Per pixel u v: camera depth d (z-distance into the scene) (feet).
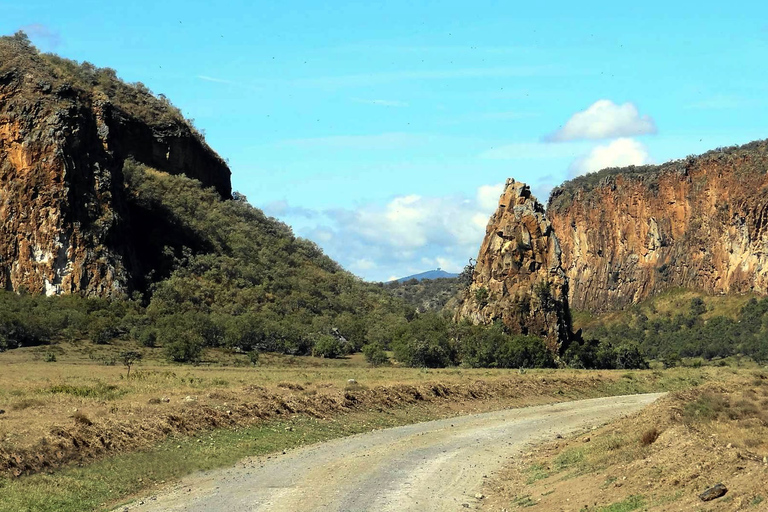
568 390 268.00
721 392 183.32
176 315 461.78
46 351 369.50
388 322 599.16
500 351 453.58
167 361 367.45
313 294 650.43
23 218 512.63
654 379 312.09
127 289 522.06
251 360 384.68
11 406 143.13
